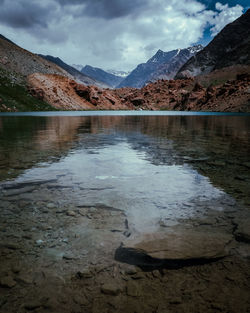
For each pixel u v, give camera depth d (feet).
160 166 21.63
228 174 19.24
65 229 10.43
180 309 6.22
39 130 59.41
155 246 9.03
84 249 8.94
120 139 40.86
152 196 14.33
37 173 19.03
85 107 552.82
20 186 16.01
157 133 52.60
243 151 29.48
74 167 20.99
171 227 10.58
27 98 456.04
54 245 9.21
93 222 11.09
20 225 10.80
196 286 7.07
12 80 494.18
